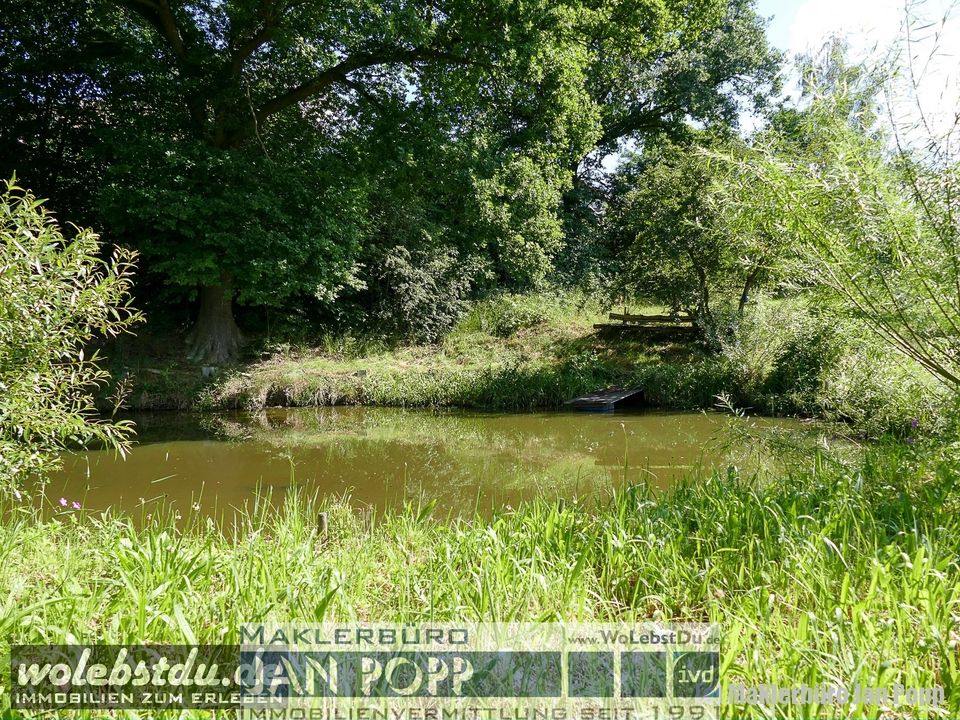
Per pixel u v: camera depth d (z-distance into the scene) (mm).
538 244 19344
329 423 12805
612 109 24422
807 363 11742
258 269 13594
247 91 13656
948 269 4133
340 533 5090
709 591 3559
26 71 13922
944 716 2395
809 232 4555
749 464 8016
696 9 14203
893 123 4305
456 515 6445
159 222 13258
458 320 18766
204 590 3451
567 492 7344
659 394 13961
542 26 12734
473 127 14453
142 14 13469
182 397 13969
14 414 3973
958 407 4676
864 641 2732
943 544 3656
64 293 4098
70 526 5152
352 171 14430
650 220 15789
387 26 11703
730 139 16219
